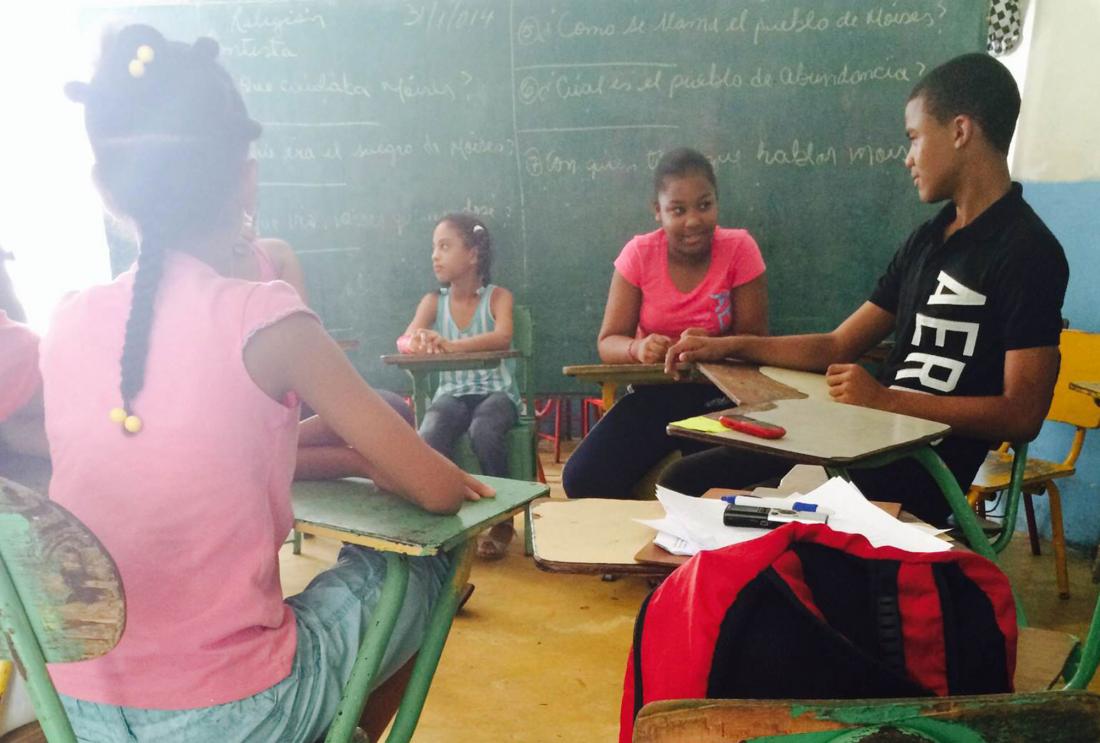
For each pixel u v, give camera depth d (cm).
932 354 171
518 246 328
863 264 310
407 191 329
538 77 316
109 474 83
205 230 91
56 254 369
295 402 91
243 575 85
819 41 300
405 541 91
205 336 84
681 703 54
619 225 322
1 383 109
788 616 70
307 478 114
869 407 149
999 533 168
